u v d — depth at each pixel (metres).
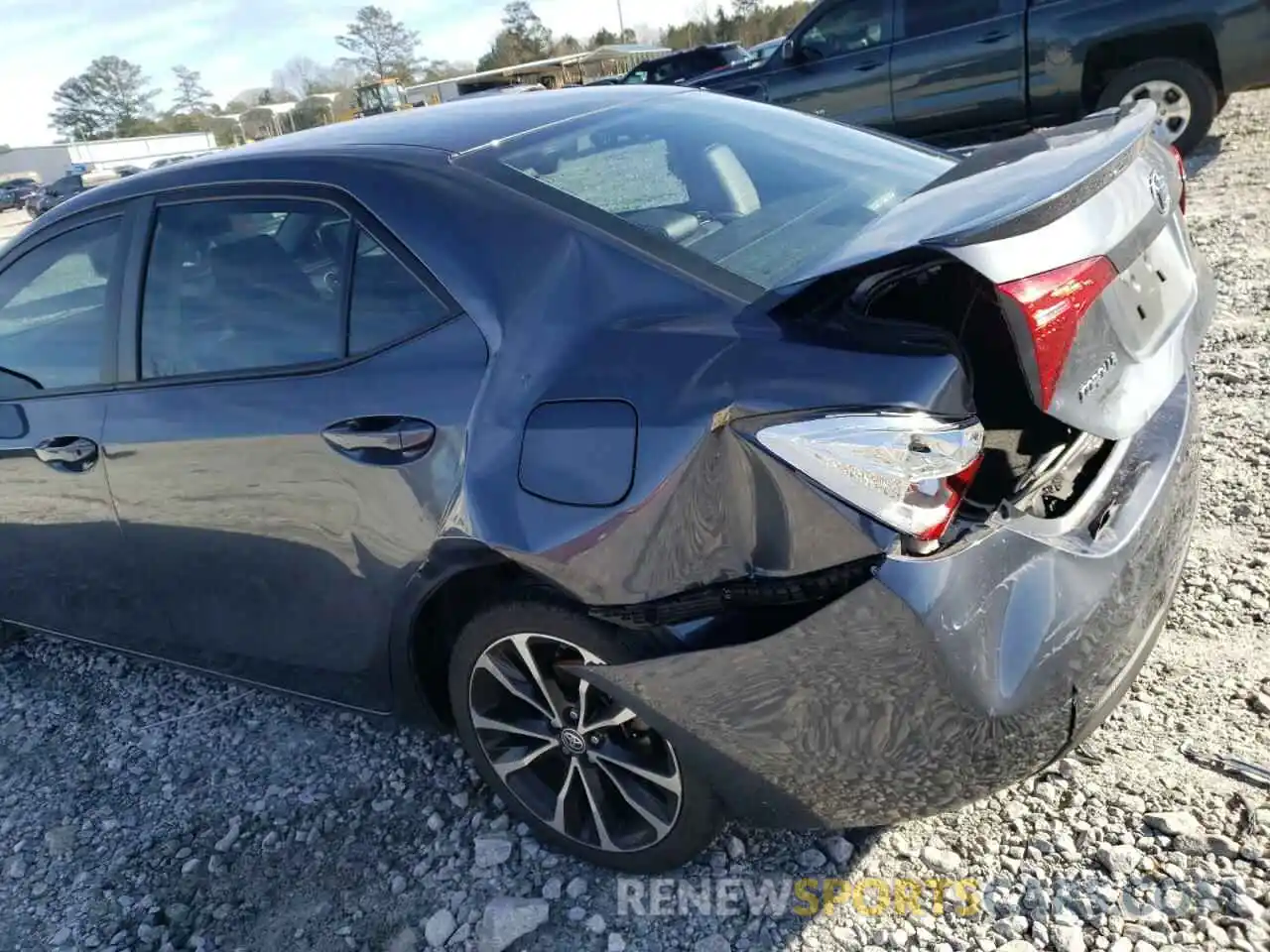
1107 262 1.83
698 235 2.19
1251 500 3.22
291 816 2.67
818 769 1.87
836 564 1.73
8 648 3.83
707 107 2.96
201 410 2.54
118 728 3.21
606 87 3.16
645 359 1.91
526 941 2.18
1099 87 7.98
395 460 2.20
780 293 1.89
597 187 2.33
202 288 2.61
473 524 2.07
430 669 2.50
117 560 2.92
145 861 2.60
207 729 3.12
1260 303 4.79
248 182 2.56
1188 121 7.64
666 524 1.85
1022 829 2.20
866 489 1.66
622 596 1.93
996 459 1.96
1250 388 3.98
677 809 2.12
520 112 2.75
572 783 2.29
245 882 2.48
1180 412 2.33
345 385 2.30
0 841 2.78
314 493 2.36
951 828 2.24
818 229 2.32
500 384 2.07
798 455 1.70
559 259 2.12
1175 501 2.16
